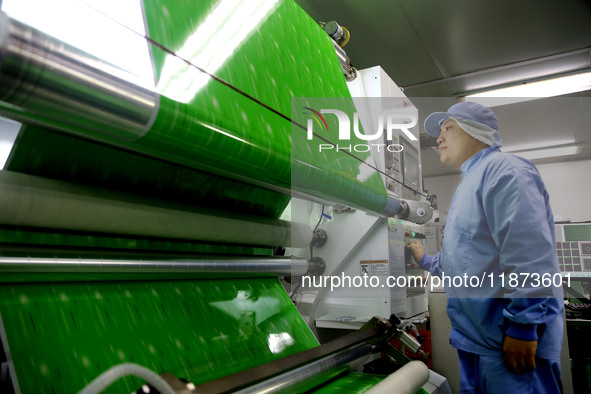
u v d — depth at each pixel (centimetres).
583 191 357
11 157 71
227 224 103
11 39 42
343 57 177
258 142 77
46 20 48
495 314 130
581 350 200
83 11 53
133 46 59
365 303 173
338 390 104
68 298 72
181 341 83
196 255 96
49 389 60
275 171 84
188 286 96
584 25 292
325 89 122
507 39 311
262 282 119
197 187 103
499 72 359
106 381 40
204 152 69
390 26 298
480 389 134
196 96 66
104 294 78
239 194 116
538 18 286
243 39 91
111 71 52
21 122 65
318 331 179
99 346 70
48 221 69
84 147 77
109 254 78
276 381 81
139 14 64
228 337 93
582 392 197
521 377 125
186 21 74
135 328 77
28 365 60
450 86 384
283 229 125
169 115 60
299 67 112
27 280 68
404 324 157
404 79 373
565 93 379
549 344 126
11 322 62
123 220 79
